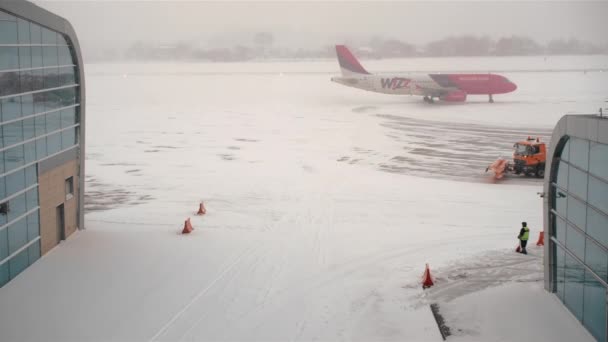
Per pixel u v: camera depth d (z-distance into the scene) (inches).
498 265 933.8
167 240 1074.7
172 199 1413.6
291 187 1531.7
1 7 805.2
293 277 892.0
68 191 1089.4
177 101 3767.2
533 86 4498.0
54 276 880.3
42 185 964.6
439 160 1881.2
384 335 698.8
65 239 1059.9
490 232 1137.4
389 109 3280.0
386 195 1440.7
